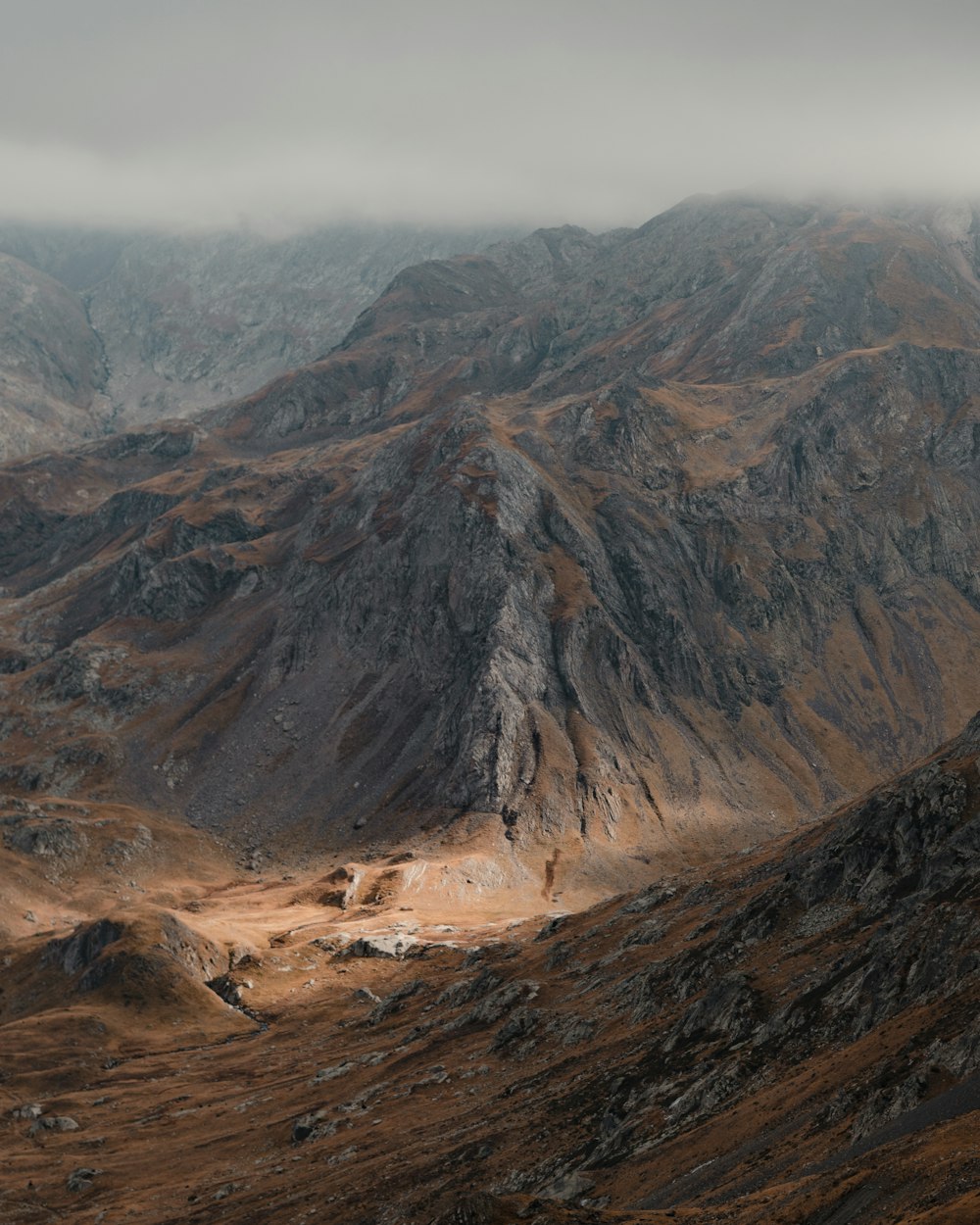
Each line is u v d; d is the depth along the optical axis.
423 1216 128.12
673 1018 157.25
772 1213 87.31
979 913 124.62
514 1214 99.75
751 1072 126.81
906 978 123.94
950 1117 91.44
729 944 167.88
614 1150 125.62
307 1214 140.25
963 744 174.00
